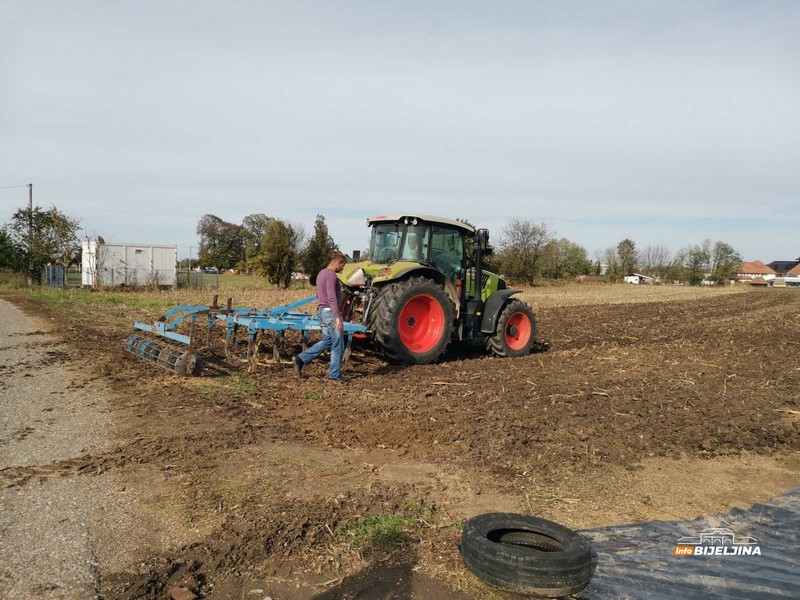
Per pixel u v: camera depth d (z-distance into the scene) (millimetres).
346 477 4645
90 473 4559
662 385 8164
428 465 4969
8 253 32125
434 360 9578
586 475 4871
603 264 74938
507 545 3629
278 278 34594
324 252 34562
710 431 6129
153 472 4605
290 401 6852
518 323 10906
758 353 11930
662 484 4773
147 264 31500
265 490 4324
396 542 3648
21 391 7039
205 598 3025
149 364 8734
